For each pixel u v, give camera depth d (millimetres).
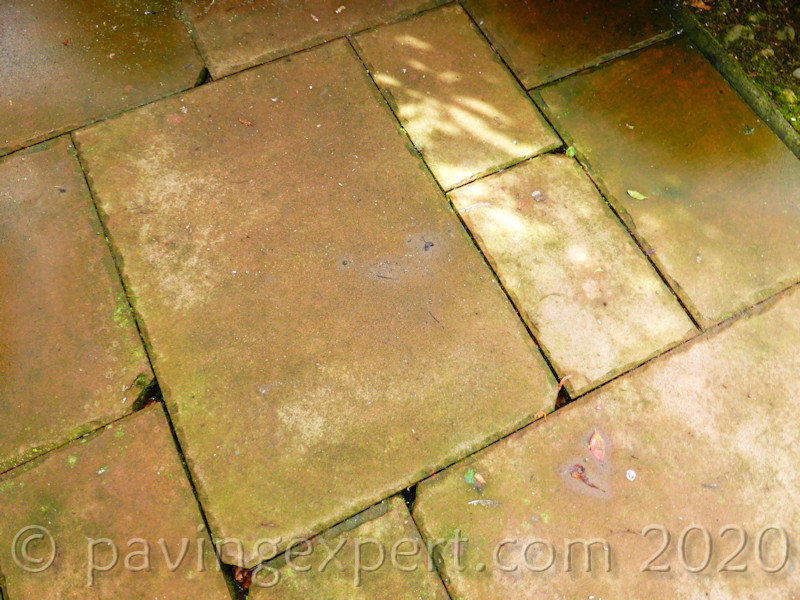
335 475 2070
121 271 2320
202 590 1925
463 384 2227
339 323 2291
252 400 2150
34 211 2404
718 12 3014
